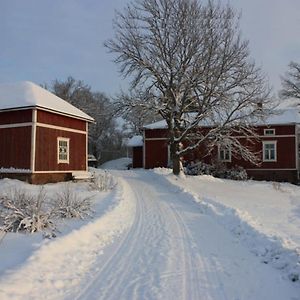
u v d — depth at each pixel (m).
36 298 5.35
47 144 23.55
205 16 26.81
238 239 9.67
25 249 7.62
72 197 13.97
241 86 25.58
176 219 12.52
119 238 9.46
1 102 23.67
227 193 22.75
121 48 28.00
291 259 7.32
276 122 35.72
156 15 27.45
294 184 34.56
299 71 50.91
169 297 5.60
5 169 22.95
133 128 63.47
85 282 6.16
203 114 26.30
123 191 19.28
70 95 65.81
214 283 6.29
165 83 28.05
